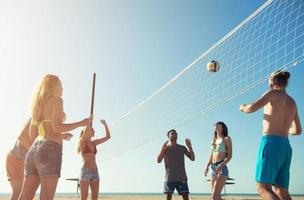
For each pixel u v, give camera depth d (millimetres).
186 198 6477
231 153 5789
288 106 3555
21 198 3213
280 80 3637
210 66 6730
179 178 6496
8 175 4137
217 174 5785
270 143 3418
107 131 5844
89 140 5605
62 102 3281
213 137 6035
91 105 6441
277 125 3477
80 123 3312
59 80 3367
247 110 3594
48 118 3223
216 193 5695
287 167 3469
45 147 3164
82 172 5516
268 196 3295
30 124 3670
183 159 6582
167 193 6500
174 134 6609
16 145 4086
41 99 3256
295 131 3764
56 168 3170
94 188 5531
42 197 3102
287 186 3449
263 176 3365
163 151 6605
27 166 3250
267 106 3604
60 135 3279
